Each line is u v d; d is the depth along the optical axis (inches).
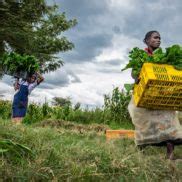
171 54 231.3
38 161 181.3
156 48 267.6
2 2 1192.2
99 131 486.6
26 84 430.9
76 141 255.1
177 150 280.5
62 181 173.3
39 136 230.4
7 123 245.4
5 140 193.2
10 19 1184.2
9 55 427.5
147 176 193.2
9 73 431.2
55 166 181.2
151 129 250.1
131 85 247.4
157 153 250.7
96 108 662.5
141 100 238.8
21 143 209.8
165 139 248.2
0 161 175.6
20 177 165.8
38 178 169.0
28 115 626.8
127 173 193.2
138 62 242.1
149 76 227.3
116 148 233.0
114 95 654.5
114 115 643.5
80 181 176.1
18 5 1251.2
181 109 246.8
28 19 1293.1
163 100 238.7
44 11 1312.7
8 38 1170.0
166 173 202.4
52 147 201.0
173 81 229.0
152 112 249.4
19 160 181.2
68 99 700.0
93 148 219.0
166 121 248.4
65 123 492.4
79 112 658.8
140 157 212.4
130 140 320.8
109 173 187.8
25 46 1193.4
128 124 633.0
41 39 1272.1
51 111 663.1
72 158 199.6
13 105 430.6
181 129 251.0
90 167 187.6
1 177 164.4
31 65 427.5
